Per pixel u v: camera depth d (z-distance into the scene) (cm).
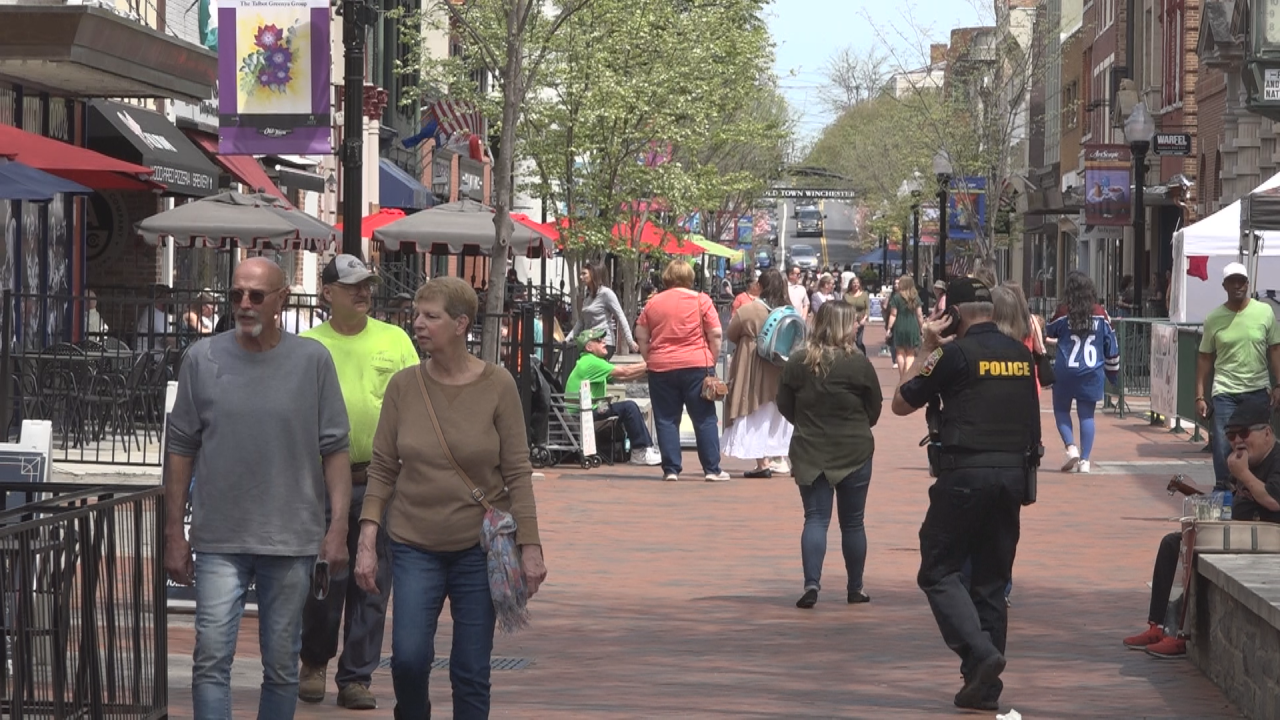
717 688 1400
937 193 7988
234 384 1086
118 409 2612
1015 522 1388
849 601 1828
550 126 5369
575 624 1705
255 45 2559
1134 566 2072
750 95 5953
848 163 11812
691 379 2956
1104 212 6153
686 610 1783
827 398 1791
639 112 5225
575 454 3219
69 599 1016
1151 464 3256
